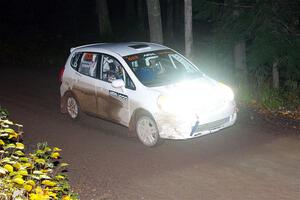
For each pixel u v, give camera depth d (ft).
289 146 28.12
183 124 26.27
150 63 30.30
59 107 38.93
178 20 91.20
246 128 31.78
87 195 21.94
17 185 16.11
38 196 15.20
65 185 19.80
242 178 23.47
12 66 62.34
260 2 39.63
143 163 25.85
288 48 37.78
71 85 34.06
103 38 76.43
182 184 22.88
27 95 43.83
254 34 39.73
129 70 29.40
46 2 98.43
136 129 29.12
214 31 43.50
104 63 31.42
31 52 70.64
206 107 27.20
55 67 61.67
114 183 23.27
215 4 42.22
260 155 26.63
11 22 92.84
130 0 92.79
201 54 50.11
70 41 78.89
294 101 38.78
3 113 24.06
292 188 22.17
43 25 94.02
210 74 45.68
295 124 32.96
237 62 44.16
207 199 21.16
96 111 32.07
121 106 29.73
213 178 23.52
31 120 35.22
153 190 22.30
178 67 31.09
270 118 34.47
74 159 26.89
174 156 26.76
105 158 26.86
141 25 85.51
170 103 26.71
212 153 27.09
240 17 40.45
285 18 39.32
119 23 93.66
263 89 39.91
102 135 31.17
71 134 31.63
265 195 21.44
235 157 26.35
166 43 75.92
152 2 45.09
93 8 98.43
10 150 26.89
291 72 38.65
